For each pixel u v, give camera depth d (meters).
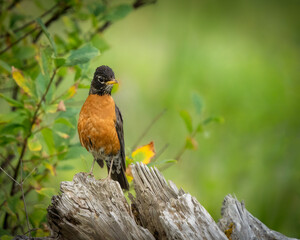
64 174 11.27
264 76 14.66
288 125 14.75
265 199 13.67
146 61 15.84
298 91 14.78
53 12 10.96
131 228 6.02
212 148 14.64
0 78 9.67
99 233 5.91
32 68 9.70
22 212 8.66
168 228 5.89
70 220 5.93
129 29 16.33
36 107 8.20
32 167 9.00
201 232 5.86
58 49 9.70
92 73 8.59
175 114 14.89
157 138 14.79
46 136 8.26
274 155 14.34
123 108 15.34
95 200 6.15
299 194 13.70
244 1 16.39
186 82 14.89
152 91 15.55
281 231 12.91
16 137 8.98
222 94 14.59
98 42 9.60
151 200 6.57
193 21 15.93
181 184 13.60
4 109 12.05
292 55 15.73
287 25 16.67
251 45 15.89
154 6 16.05
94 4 9.91
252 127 14.75
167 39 15.93
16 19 9.91
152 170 6.84
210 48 15.35
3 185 9.59
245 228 6.42
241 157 14.44
